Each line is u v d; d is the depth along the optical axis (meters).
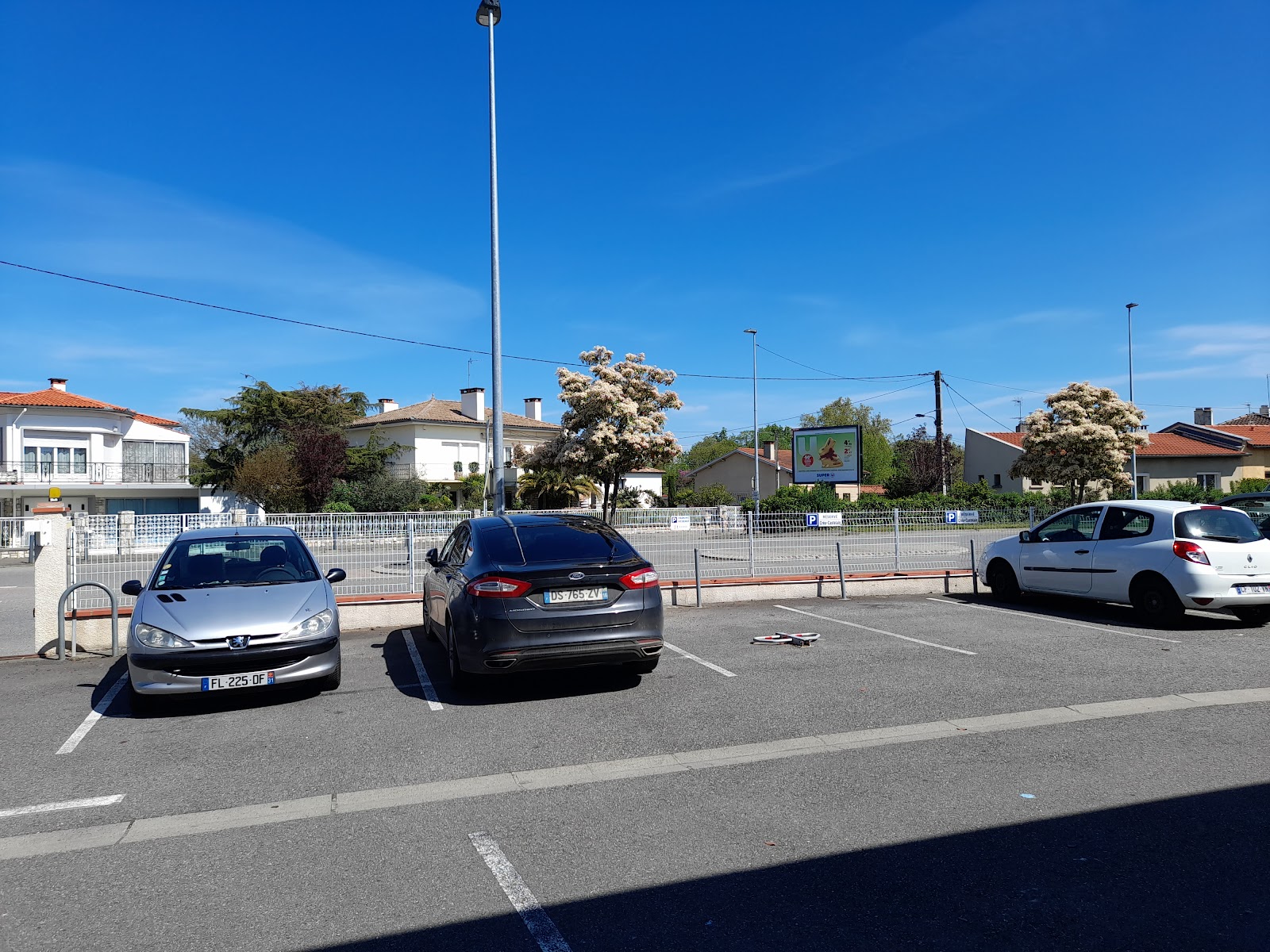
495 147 15.19
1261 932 3.10
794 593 12.62
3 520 26.47
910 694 6.69
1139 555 9.81
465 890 3.57
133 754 5.58
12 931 3.29
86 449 40.44
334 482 37.31
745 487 55.88
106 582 9.75
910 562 14.11
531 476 37.53
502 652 6.45
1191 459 44.47
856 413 75.62
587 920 3.29
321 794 4.77
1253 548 9.38
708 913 3.33
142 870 3.83
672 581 12.05
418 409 47.97
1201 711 6.03
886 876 3.61
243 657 6.43
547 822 4.29
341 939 3.19
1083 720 5.88
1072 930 3.15
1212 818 4.13
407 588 11.47
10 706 6.95
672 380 30.58
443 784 4.89
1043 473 35.31
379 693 7.11
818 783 4.75
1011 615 10.69
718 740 5.61
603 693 6.94
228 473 40.09
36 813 4.57
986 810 4.30
